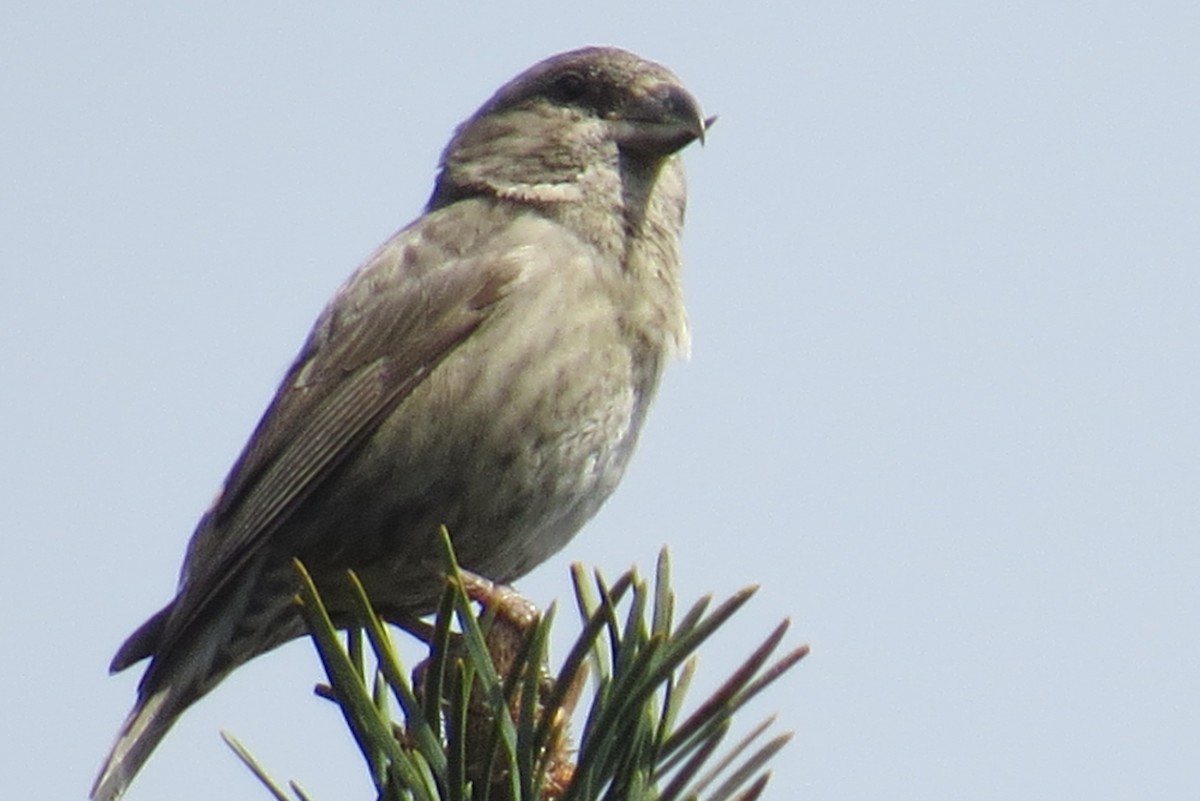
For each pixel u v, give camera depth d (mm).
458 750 5789
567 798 5859
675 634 5758
